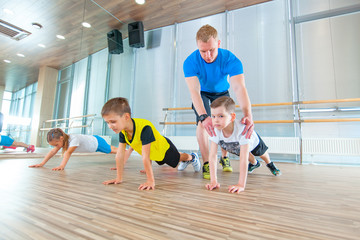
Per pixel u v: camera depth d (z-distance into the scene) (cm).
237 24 340
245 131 85
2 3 270
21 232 36
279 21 312
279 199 65
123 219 44
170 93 377
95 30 358
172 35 395
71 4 315
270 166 126
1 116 273
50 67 320
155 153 110
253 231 39
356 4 272
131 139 90
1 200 56
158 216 46
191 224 42
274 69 302
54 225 39
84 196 63
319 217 48
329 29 280
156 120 383
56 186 77
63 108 327
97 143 185
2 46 288
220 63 106
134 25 381
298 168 182
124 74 405
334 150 236
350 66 264
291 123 279
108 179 98
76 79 341
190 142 307
